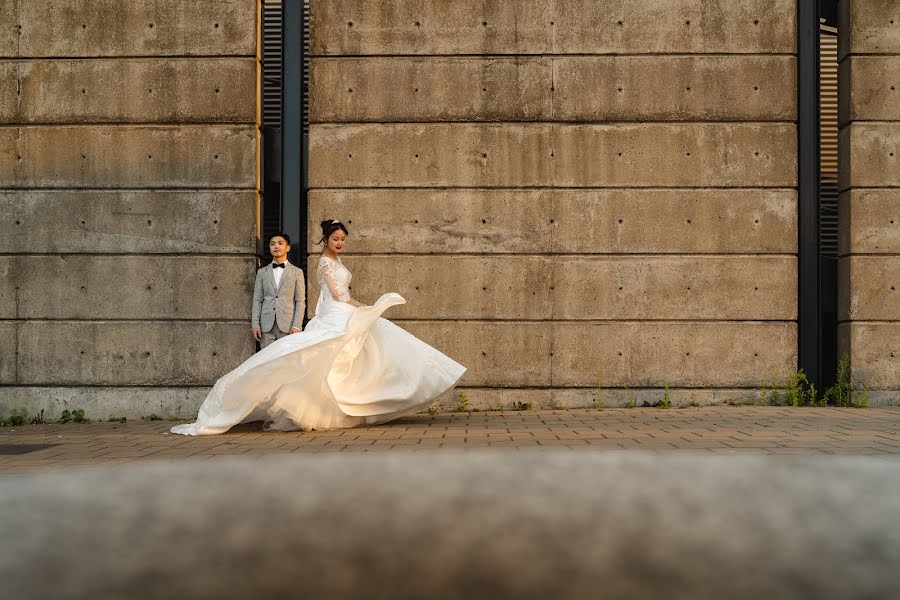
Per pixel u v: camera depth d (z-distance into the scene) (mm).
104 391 9359
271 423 7734
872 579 2324
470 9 9539
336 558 2604
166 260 9430
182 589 2268
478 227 9461
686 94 9516
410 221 9477
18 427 8758
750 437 6516
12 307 9422
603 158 9469
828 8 9852
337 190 9516
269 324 8789
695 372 9414
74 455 5949
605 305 9430
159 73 9531
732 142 9500
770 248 9477
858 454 5426
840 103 9781
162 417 9344
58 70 9539
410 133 9508
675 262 9438
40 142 9508
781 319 9453
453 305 9438
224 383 7547
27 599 2188
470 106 9516
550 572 2398
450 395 9359
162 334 9383
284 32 9828
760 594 2168
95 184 9484
